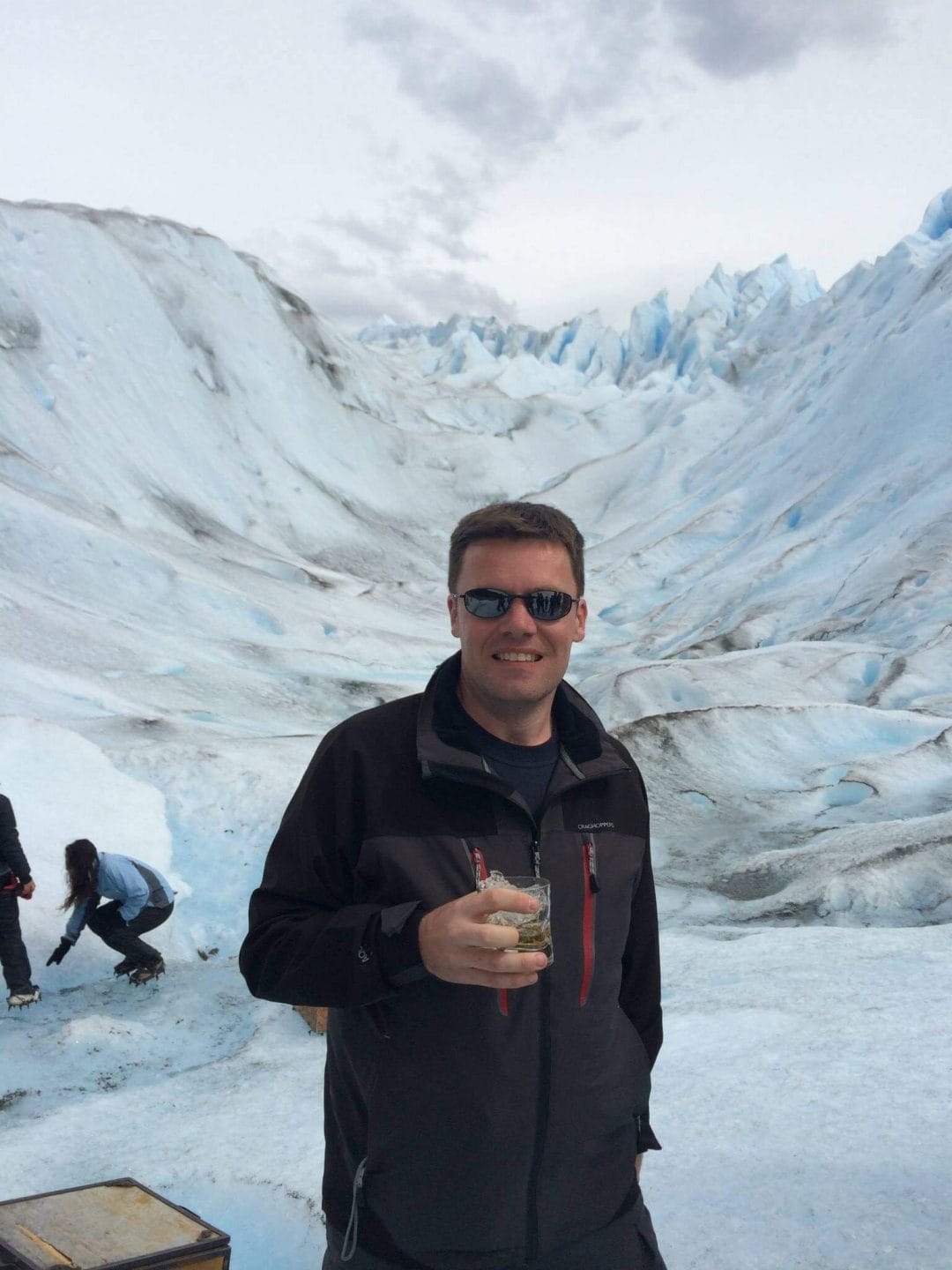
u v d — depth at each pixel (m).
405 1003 1.56
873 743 16.64
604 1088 1.64
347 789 1.62
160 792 11.86
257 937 1.57
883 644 26.03
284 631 31.12
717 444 78.00
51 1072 5.88
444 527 68.31
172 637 26.77
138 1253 2.00
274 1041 5.93
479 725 1.69
